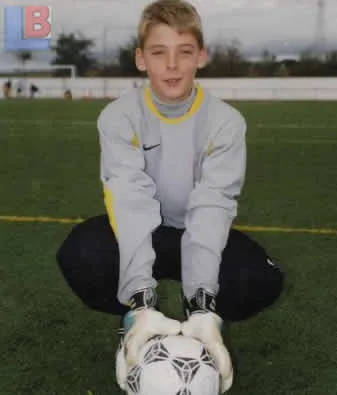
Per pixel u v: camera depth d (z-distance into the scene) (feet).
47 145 35.01
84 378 8.02
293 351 8.85
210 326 5.68
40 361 8.48
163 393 5.55
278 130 44.80
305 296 10.94
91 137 39.11
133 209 6.58
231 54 126.21
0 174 24.89
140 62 6.93
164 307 10.41
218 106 7.18
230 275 7.32
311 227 16.28
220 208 6.81
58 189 21.54
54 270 12.23
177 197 7.42
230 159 7.05
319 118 56.54
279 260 13.17
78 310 10.19
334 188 22.31
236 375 8.09
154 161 7.28
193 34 6.46
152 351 5.68
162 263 7.83
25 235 14.94
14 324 9.65
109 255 7.32
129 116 7.14
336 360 8.61
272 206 18.99
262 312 10.11
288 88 103.35
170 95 6.64
